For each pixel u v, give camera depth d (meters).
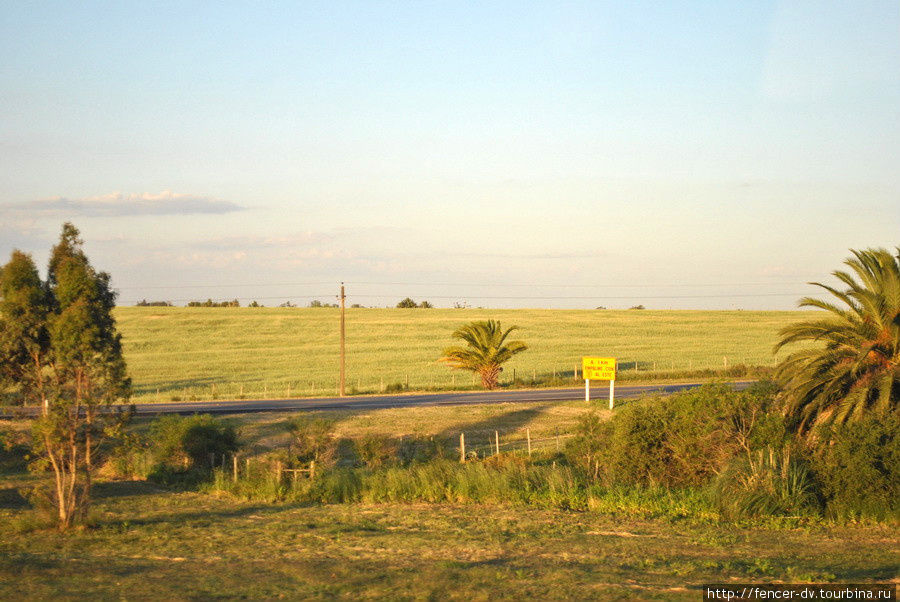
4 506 18.72
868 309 19.73
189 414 38.53
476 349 54.00
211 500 20.81
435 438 29.27
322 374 64.19
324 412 39.09
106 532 15.53
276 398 48.72
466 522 16.72
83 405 16.12
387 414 38.59
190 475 24.98
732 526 16.16
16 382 22.75
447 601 9.58
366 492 20.86
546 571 11.42
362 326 98.81
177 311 116.25
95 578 11.08
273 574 11.42
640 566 11.96
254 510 18.91
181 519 17.31
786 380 20.48
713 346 81.75
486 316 113.75
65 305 16.22
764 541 14.43
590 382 54.72
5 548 13.90
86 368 16.05
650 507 17.95
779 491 17.34
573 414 38.38
